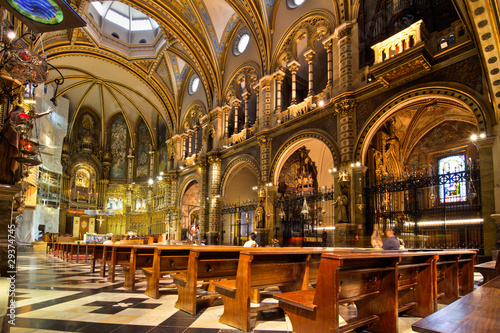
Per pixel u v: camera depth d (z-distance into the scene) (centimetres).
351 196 1559
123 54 3300
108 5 3184
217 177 2698
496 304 253
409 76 1397
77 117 4272
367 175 1700
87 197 4222
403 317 541
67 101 3856
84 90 4075
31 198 2262
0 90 800
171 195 3438
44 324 477
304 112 1962
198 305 611
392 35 1440
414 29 1336
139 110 4153
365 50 1659
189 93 3347
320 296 355
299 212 2306
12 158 758
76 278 1016
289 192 2433
